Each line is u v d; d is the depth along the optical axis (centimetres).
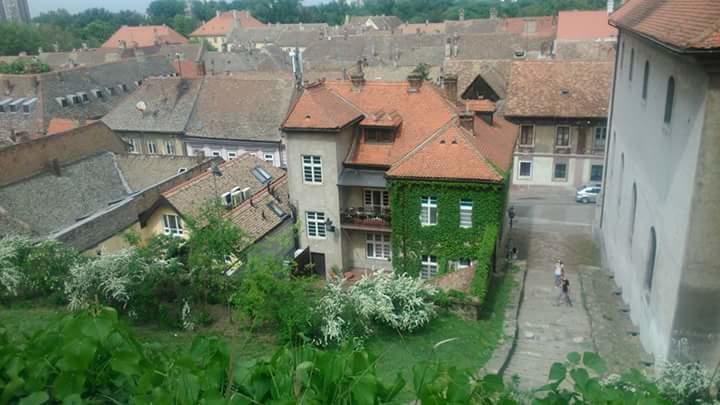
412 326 1994
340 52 8431
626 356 1919
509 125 3375
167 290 1908
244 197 3125
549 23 9188
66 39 12238
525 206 4188
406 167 2652
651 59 2047
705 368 1480
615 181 2823
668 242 1695
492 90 4659
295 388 423
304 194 2920
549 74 4572
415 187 2645
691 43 1319
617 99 2936
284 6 17525
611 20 2847
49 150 3738
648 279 1991
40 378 454
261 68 8281
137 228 2967
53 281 1970
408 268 2795
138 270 1892
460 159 2595
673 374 1374
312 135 2795
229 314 1903
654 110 1972
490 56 7200
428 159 2642
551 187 4647
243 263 2139
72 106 5897
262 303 1734
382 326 2014
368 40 8500
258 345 1661
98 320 480
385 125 2855
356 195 2942
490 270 2511
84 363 444
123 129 5131
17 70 7744
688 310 1577
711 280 1530
